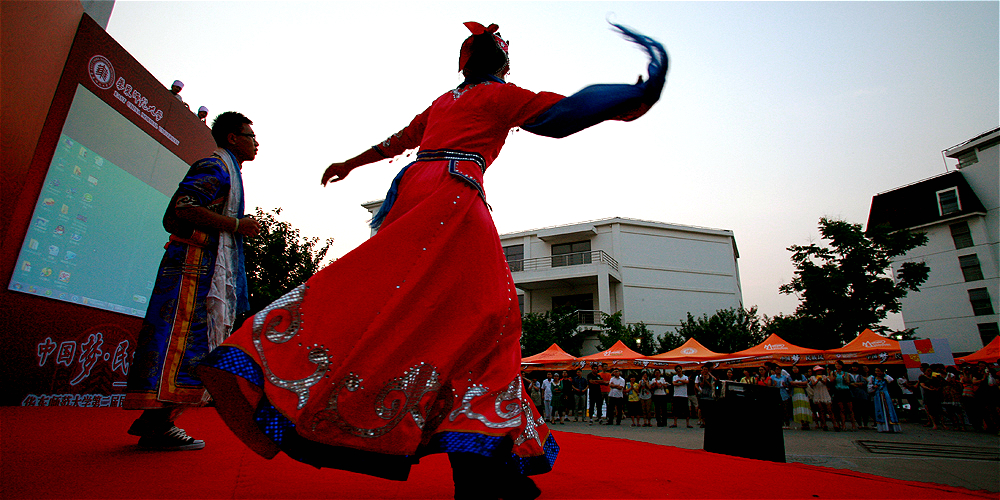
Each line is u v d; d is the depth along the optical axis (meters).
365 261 1.33
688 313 24.34
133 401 2.04
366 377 1.18
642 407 14.21
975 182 26.34
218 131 2.54
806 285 19.34
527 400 1.47
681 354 16.53
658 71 1.34
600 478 2.20
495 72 1.75
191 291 2.26
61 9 5.09
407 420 1.18
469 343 1.33
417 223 1.40
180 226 2.29
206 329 2.26
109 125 5.82
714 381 13.40
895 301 18.80
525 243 27.61
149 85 6.45
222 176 2.37
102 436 2.45
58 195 5.14
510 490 1.44
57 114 5.11
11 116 4.59
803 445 8.19
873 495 2.22
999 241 24.97
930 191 27.67
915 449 7.54
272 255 10.95
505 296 1.47
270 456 1.17
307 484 1.66
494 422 1.24
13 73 4.57
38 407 4.52
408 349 1.25
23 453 1.85
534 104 1.52
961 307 25.53
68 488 1.39
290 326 1.21
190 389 2.17
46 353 5.02
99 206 5.68
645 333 23.16
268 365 1.15
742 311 24.25
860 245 19.03
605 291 23.80
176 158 6.99
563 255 26.56
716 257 27.53
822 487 2.36
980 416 11.83
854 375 12.15
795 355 15.45
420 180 1.54
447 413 1.25
